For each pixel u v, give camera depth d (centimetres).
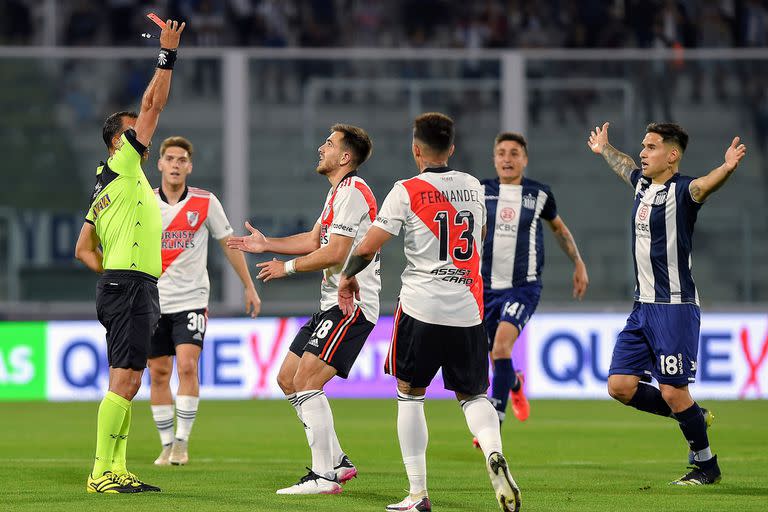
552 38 6175
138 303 2159
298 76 4903
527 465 2712
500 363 2903
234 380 4497
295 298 4759
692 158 4988
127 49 4816
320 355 2177
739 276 4891
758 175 4938
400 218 1895
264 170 4906
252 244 2225
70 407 4216
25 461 2745
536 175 4916
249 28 6200
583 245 4909
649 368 2334
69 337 4438
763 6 5947
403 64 4916
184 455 2692
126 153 2141
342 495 2138
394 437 3372
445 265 1903
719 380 4475
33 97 4944
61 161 4934
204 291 2731
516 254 2991
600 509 1988
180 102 4916
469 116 4903
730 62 4934
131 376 2172
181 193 2712
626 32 6028
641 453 2984
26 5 6244
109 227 2158
